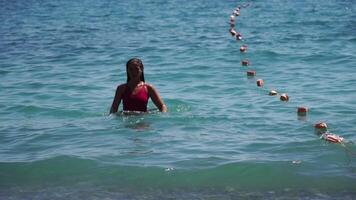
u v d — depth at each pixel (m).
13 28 33.34
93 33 30.05
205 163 8.91
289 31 28.39
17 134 10.86
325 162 8.86
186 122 11.46
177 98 13.91
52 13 43.66
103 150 9.66
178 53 22.20
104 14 41.75
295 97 13.90
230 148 9.66
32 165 8.99
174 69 18.58
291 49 22.28
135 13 41.78
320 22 32.06
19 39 27.86
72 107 13.13
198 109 12.66
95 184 8.25
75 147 9.89
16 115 12.52
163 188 8.06
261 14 38.22
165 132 10.73
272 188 7.99
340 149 9.43
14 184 8.30
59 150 9.73
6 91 15.27
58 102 13.75
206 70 18.31
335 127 10.88
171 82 16.34
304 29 28.98
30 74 18.09
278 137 10.29
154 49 23.50
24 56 22.23
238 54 21.52
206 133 10.66
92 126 11.27
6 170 8.81
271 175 8.41
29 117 12.30
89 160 9.14
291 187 7.99
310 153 9.30
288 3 46.41
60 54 22.67
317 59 19.81
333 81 15.86
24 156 9.46
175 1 51.75
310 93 14.34
